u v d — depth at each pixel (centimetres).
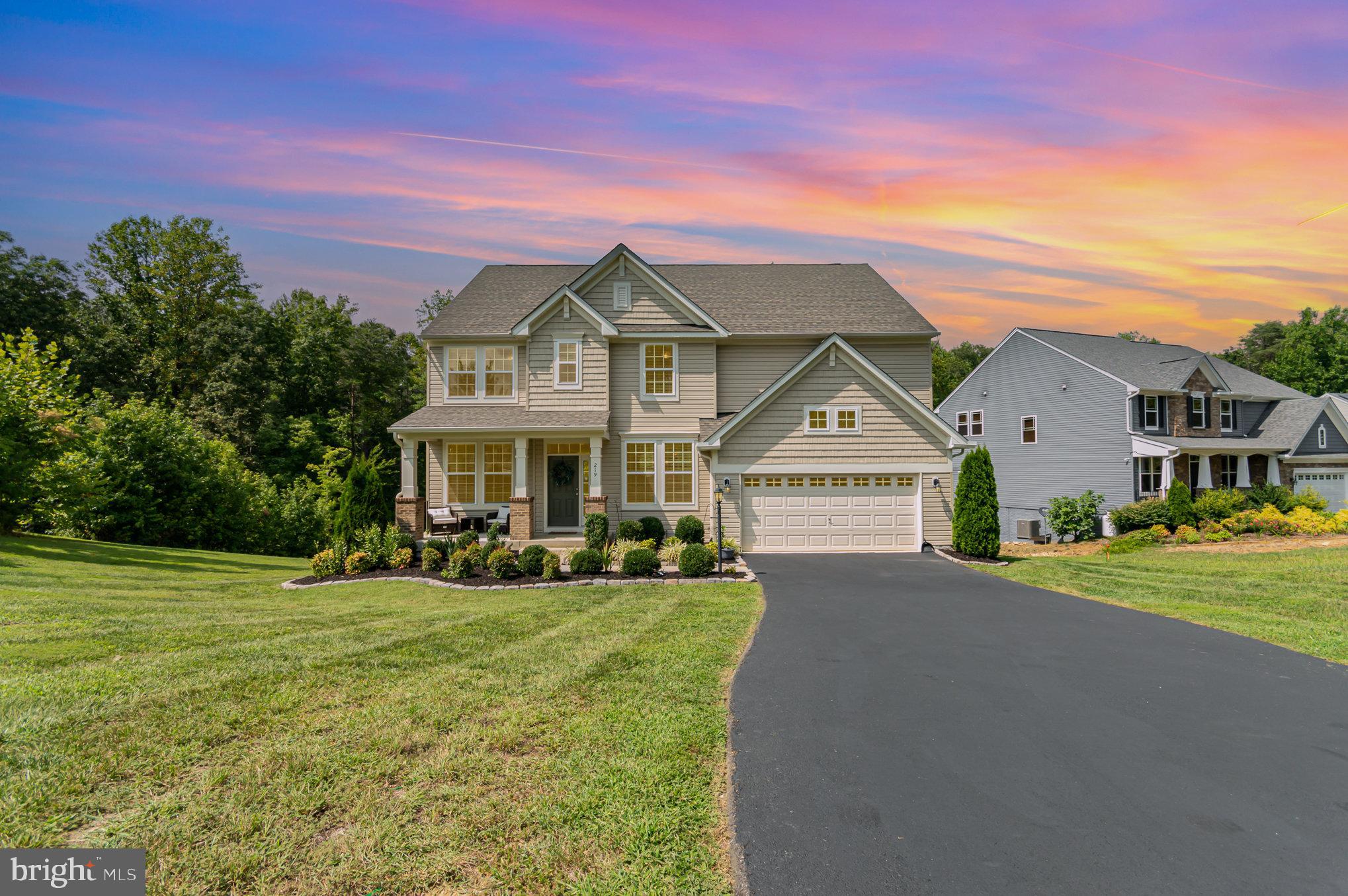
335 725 520
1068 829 411
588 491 2017
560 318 1980
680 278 2397
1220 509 2411
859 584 1309
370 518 1673
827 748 523
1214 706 628
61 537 1798
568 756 485
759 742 532
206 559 1723
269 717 531
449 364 2022
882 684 681
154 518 2012
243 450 3491
